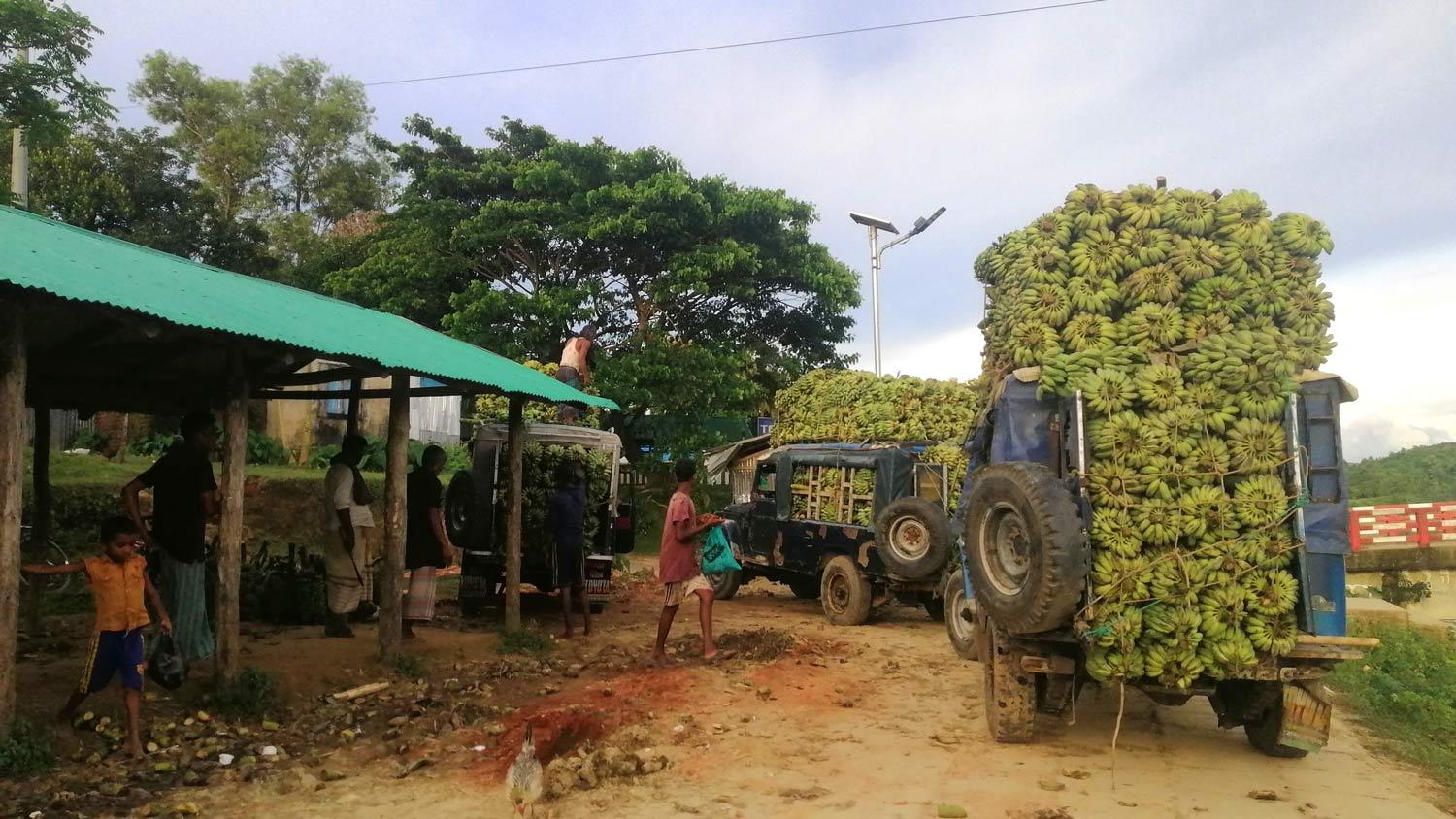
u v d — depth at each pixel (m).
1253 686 5.75
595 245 22.20
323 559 10.28
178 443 6.89
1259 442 5.37
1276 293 5.71
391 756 5.80
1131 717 6.92
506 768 5.57
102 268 5.66
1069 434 5.60
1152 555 5.30
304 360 8.29
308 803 4.93
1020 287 6.19
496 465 11.29
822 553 12.37
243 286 7.52
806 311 24.45
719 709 6.95
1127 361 5.64
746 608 13.20
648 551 20.16
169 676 5.96
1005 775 5.44
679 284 20.53
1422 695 7.55
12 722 5.14
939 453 12.20
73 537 12.57
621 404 19.92
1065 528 5.14
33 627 8.55
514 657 8.78
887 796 5.09
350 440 8.95
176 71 36.66
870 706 7.14
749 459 18.02
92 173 27.02
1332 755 6.01
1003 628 5.76
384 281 23.19
